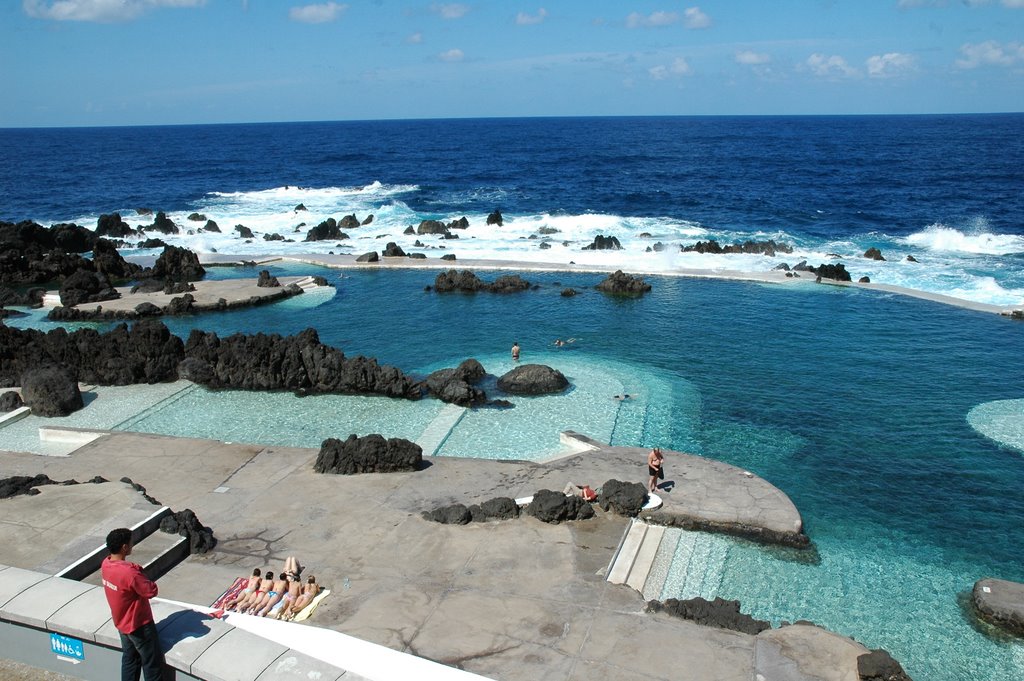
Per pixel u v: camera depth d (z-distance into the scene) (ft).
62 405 118.21
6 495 79.05
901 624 67.62
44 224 314.76
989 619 67.77
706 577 73.67
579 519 80.18
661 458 88.99
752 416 115.24
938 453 102.32
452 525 78.33
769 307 178.81
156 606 37.27
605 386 128.57
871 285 197.98
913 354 143.74
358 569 70.18
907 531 83.35
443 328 165.99
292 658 33.40
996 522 85.25
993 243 251.39
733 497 85.46
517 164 559.79
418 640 59.06
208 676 32.71
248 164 597.52
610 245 254.68
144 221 319.47
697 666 55.57
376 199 385.50
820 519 85.66
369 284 209.67
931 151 623.77
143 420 116.78
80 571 64.75
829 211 323.16
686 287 200.44
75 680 36.22
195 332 141.59
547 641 58.85
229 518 80.64
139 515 74.23
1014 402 119.44
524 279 203.31
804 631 59.72
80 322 174.70
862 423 112.27
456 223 296.51
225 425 114.52
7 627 36.73
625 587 66.85
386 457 91.81
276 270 229.04
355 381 126.72
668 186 413.18
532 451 103.45
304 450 98.73
